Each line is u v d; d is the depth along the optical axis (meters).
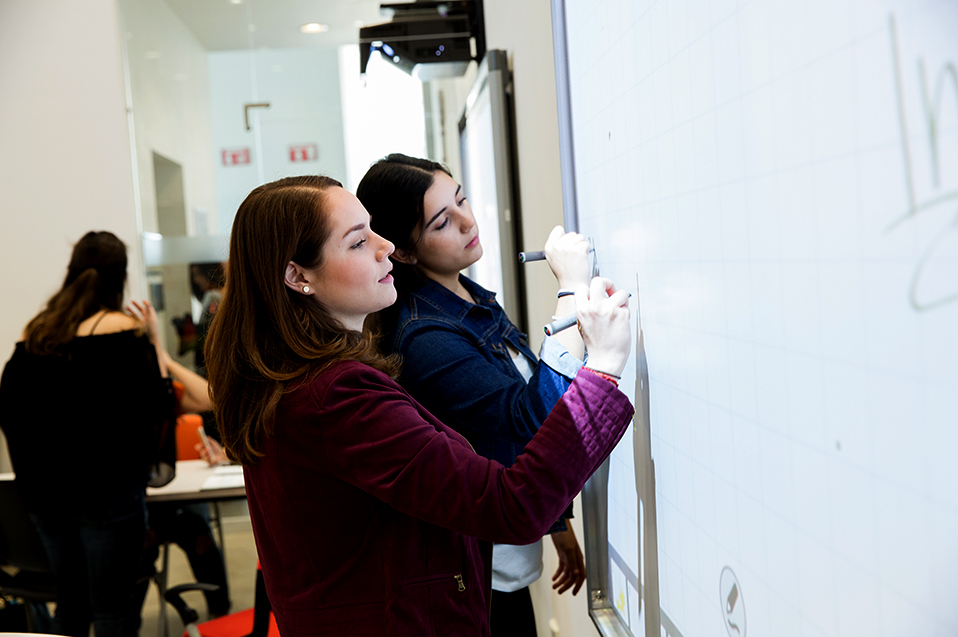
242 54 3.89
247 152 3.92
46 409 2.30
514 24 2.03
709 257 0.66
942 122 0.36
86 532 2.38
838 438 0.47
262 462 0.97
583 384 0.86
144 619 3.41
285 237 0.93
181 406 2.96
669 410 0.80
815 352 0.49
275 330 0.95
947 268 0.36
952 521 0.37
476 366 1.12
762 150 0.55
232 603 3.52
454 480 0.85
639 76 0.80
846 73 0.44
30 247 3.67
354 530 0.94
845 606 0.48
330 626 0.95
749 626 0.63
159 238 3.82
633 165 0.85
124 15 3.68
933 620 0.39
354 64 3.95
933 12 0.36
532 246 1.96
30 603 2.67
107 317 2.39
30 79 3.63
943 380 0.37
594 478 1.15
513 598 1.57
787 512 0.55
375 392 0.89
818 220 0.48
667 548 0.84
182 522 3.12
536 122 1.78
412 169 1.26
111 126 3.66
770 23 0.52
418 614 0.95
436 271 1.30
